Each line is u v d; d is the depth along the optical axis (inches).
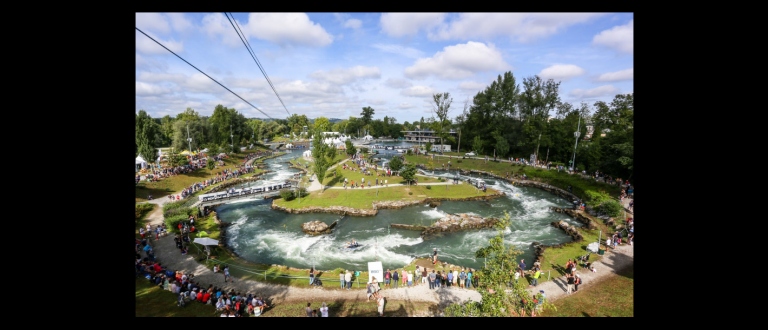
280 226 1478.8
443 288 850.8
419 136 5506.9
